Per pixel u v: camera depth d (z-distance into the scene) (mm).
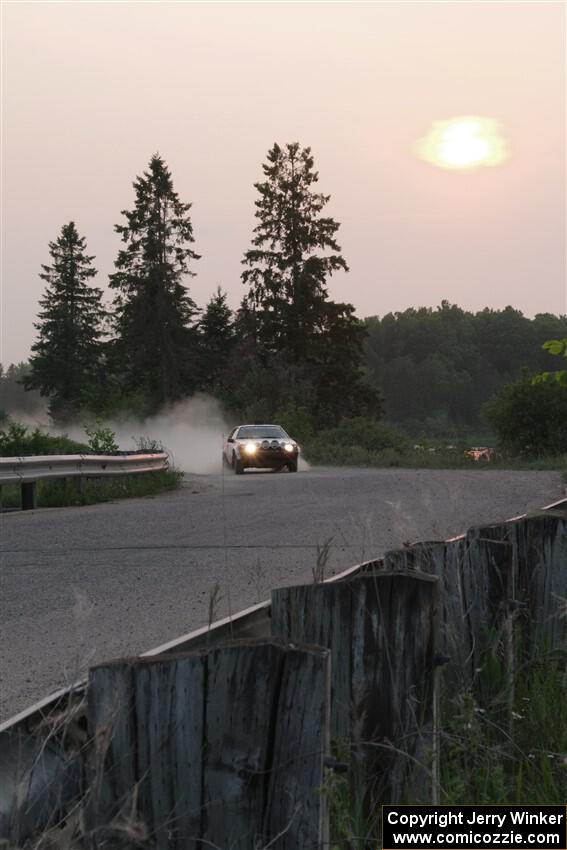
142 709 4398
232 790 4312
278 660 4336
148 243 139250
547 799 6121
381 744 5508
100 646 10234
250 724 4320
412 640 5785
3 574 15461
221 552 17094
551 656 8875
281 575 14344
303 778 4258
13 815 4098
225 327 153375
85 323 176875
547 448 60062
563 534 9406
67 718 4406
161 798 4363
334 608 5930
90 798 4082
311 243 138250
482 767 6266
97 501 30078
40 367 171125
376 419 143125
